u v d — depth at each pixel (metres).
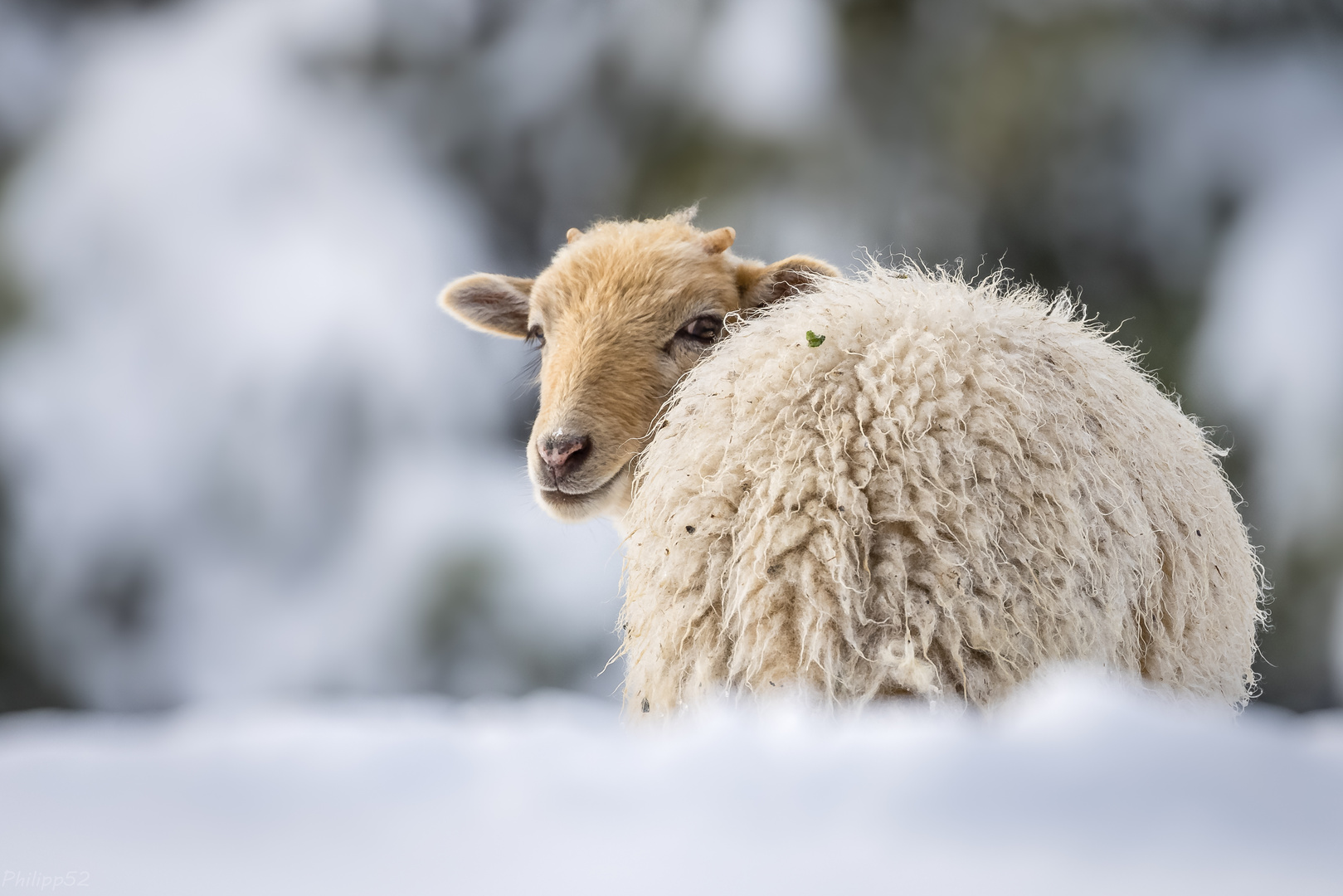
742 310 7.09
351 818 2.28
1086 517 4.23
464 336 21.38
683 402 4.79
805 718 3.64
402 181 22.66
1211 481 5.55
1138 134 21.19
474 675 18.42
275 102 22.83
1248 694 5.84
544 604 18.56
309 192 22.20
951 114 21.73
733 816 2.17
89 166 22.06
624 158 23.11
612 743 2.63
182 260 21.47
